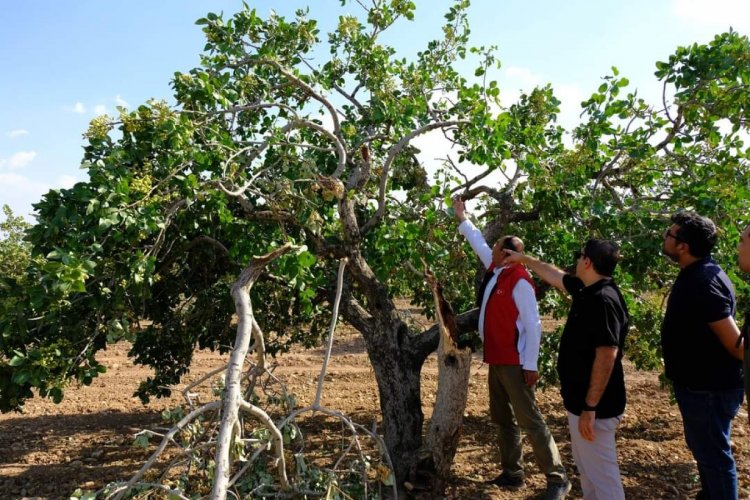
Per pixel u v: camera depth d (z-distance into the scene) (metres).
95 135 3.79
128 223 3.46
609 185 5.09
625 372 9.77
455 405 4.25
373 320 4.89
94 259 3.59
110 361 11.62
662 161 5.12
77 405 8.43
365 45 5.85
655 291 5.68
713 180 4.55
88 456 6.05
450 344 4.25
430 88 5.79
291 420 3.73
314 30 5.49
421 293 6.07
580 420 3.45
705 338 3.40
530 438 4.25
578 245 4.81
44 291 3.30
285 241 4.27
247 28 5.25
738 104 4.50
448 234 5.32
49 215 3.53
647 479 4.93
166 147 3.96
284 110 5.56
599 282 3.49
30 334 3.72
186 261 5.16
